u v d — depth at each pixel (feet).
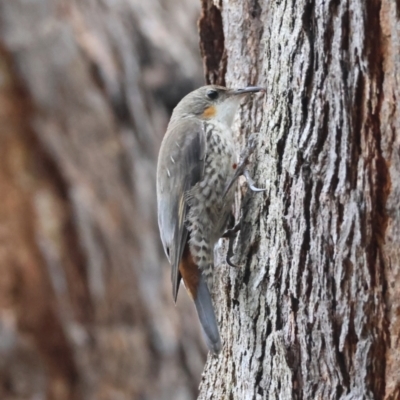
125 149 48.06
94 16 48.83
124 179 47.93
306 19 22.77
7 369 44.83
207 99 30.66
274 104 24.63
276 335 23.41
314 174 22.25
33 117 46.47
